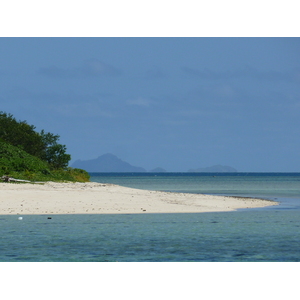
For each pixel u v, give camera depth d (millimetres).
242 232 56344
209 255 42938
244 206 94875
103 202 86562
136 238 51375
